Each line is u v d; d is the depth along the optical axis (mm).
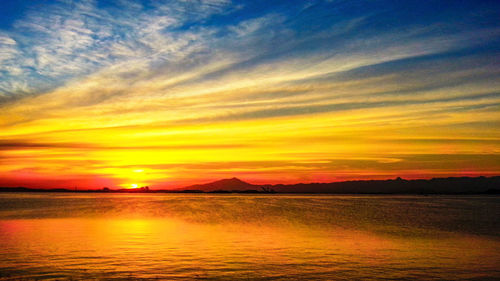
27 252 25000
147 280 18609
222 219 53562
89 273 19672
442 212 75562
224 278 19141
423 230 40594
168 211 73812
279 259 23516
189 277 19234
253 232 37062
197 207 92750
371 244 29781
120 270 20344
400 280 19078
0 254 24266
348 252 26094
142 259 23094
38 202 124625
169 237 32750
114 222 47781
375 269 21172
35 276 19047
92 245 27984
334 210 81375
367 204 121438
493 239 33625
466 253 26078
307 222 49406
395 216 62844
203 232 36688
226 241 30594
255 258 23750
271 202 140000
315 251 26328
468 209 89000
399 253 25875
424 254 25562
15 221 49062
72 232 36344
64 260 22609
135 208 85500
